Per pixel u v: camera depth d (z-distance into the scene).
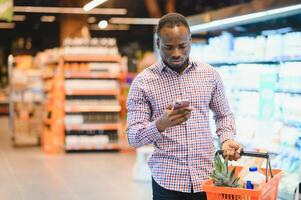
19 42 24.98
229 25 6.06
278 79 5.49
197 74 2.73
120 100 10.50
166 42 2.52
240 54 6.09
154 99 2.70
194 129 2.69
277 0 4.86
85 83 10.17
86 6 12.61
